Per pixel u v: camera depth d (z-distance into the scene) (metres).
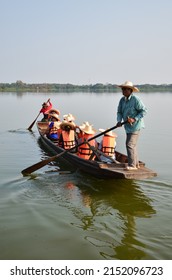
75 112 30.98
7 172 9.72
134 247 5.30
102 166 8.15
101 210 6.85
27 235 5.76
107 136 9.04
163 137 16.80
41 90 172.38
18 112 32.09
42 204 7.14
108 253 5.17
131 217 6.48
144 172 7.64
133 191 7.95
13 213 6.65
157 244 5.39
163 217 6.48
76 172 9.62
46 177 9.12
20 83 168.12
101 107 39.09
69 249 5.30
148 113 31.62
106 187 8.26
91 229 5.98
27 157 11.95
